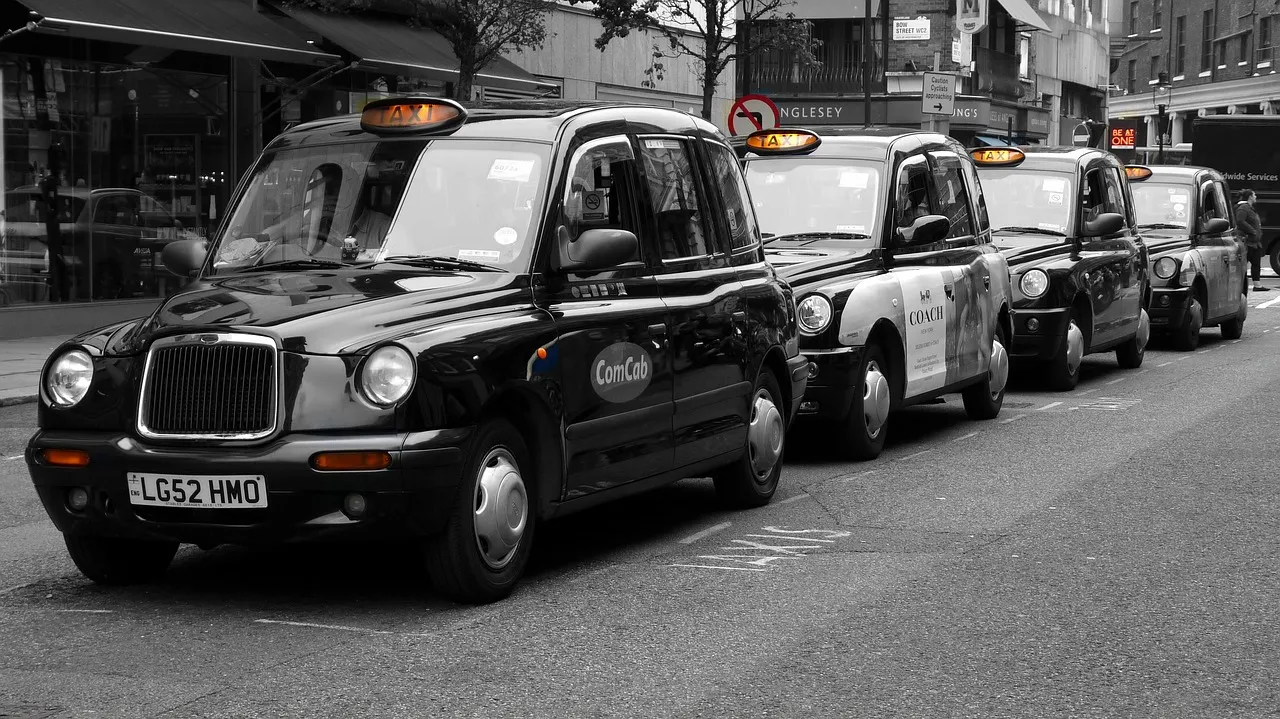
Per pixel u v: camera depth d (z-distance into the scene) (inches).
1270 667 217.3
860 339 407.8
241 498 235.5
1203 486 377.7
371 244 274.8
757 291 339.6
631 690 204.7
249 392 237.9
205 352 239.9
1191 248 808.3
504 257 268.4
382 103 290.8
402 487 234.4
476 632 235.1
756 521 331.6
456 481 241.1
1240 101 2866.6
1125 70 3383.4
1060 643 229.9
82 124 812.0
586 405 271.3
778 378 357.1
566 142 282.8
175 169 864.3
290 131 301.1
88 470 244.2
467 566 245.9
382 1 967.0
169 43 743.1
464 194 277.6
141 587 267.6
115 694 201.9
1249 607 253.0
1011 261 590.2
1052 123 2281.0
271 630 236.2
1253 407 548.1
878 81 1859.0
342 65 892.6
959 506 350.3
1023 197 621.6
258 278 268.7
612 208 292.5
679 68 1374.3
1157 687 207.5
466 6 831.7
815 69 1871.3
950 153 492.7
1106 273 629.6
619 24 971.9
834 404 406.6
